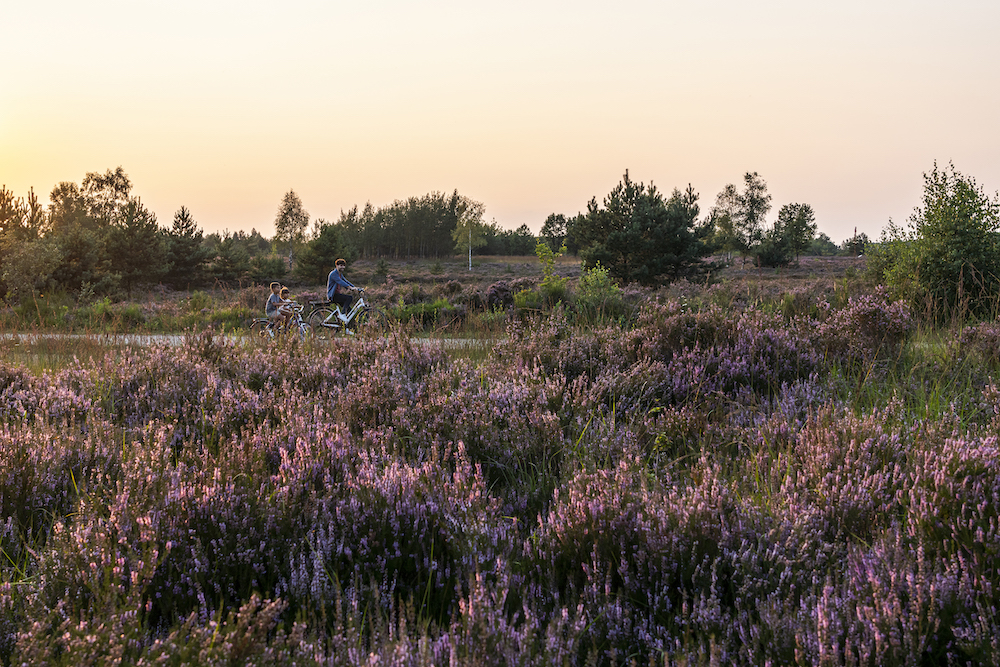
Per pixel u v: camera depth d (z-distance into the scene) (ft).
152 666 6.33
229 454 11.62
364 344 22.34
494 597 7.70
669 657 7.23
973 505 9.16
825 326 21.16
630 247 111.75
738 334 20.08
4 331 32.91
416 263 330.13
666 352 20.65
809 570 8.52
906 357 20.33
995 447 10.48
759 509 9.64
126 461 11.74
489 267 285.64
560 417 15.24
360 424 15.21
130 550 8.23
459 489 10.52
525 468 13.26
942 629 7.19
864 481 10.19
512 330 25.20
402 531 9.72
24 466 10.98
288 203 320.91
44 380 18.39
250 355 22.09
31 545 9.39
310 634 7.34
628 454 12.11
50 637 6.81
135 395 17.30
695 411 15.39
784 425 13.79
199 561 8.50
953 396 16.40
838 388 17.11
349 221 435.12
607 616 7.82
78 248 121.08
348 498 10.40
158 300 119.65
